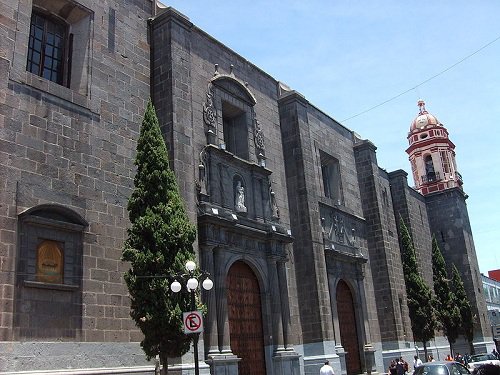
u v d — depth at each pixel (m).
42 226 15.88
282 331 24.47
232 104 26.28
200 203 22.03
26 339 14.64
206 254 21.42
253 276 24.55
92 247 17.22
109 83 19.81
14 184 15.47
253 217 25.14
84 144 18.03
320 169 32.62
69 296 16.11
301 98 30.91
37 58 18.67
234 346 22.31
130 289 16.27
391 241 38.59
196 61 24.61
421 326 37.38
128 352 17.30
